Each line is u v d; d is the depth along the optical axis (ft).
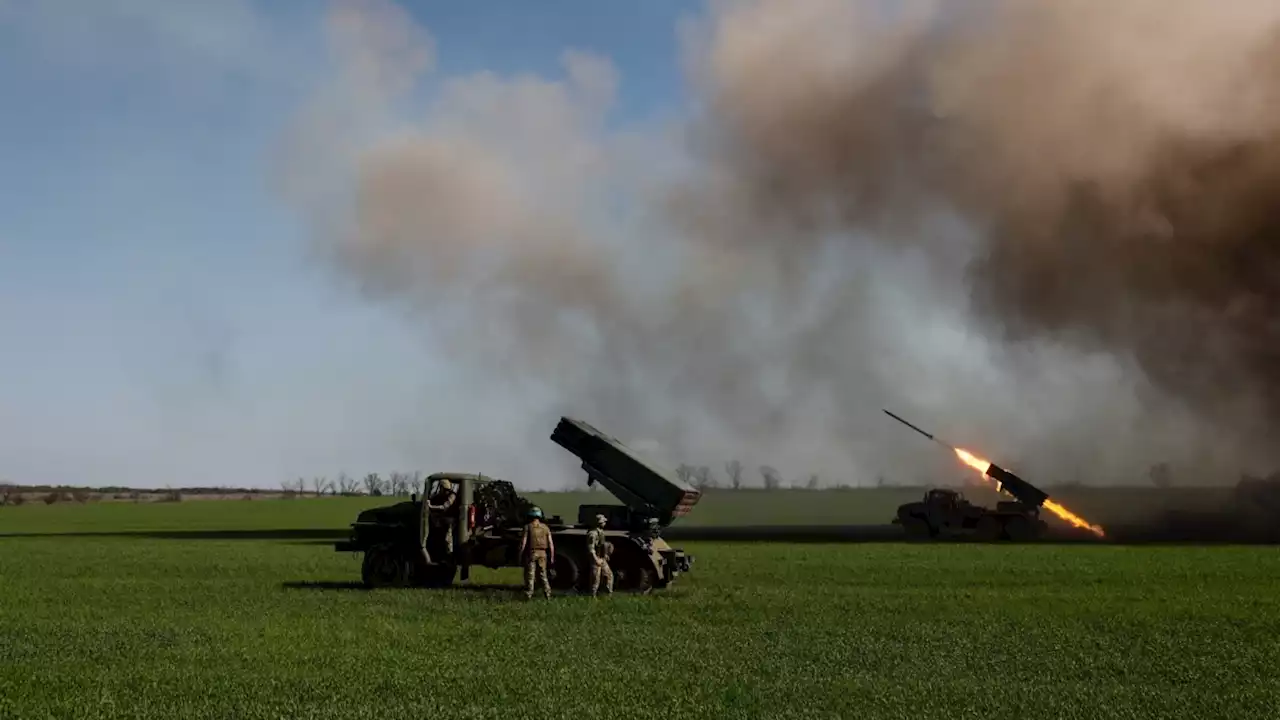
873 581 96.63
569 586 84.23
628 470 87.86
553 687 47.62
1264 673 51.49
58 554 136.77
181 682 48.73
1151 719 41.93
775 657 55.26
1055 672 51.55
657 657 55.31
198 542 169.68
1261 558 124.47
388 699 45.34
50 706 43.86
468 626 66.28
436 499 87.86
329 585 92.89
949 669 52.16
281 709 43.32
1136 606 76.74
